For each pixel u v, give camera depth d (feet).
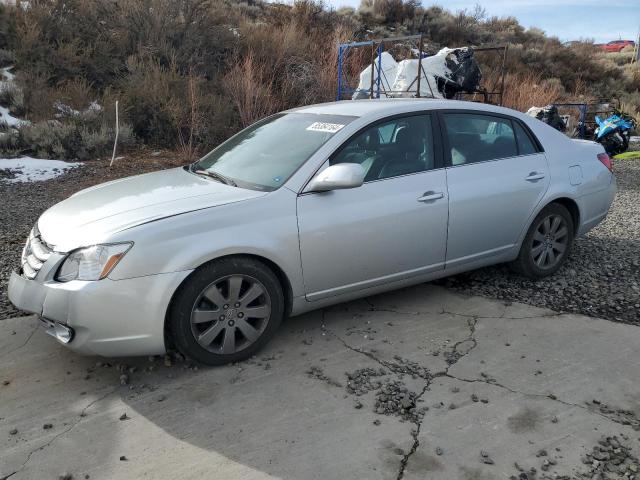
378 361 11.96
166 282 10.69
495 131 15.35
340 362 11.91
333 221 12.36
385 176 13.29
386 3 80.07
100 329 10.46
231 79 40.65
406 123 13.91
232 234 11.25
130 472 8.70
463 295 15.46
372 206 12.85
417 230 13.53
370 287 13.43
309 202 12.19
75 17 44.50
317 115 14.53
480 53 70.23
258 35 48.52
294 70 46.01
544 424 9.90
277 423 9.89
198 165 14.96
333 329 13.41
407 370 11.60
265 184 12.50
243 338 12.02
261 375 11.41
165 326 11.15
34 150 33.94
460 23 83.25
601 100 63.93
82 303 10.30
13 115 37.58
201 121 37.06
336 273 12.72
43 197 26.04
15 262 17.31
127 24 45.14
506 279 16.60
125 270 10.44
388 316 14.12
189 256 10.83
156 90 38.11
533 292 15.67
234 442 9.39
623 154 41.24
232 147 15.11
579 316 14.16
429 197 13.58
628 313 14.32
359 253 12.85
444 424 9.87
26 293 10.84
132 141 36.32
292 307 12.43
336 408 10.31
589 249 19.30
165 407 10.34
